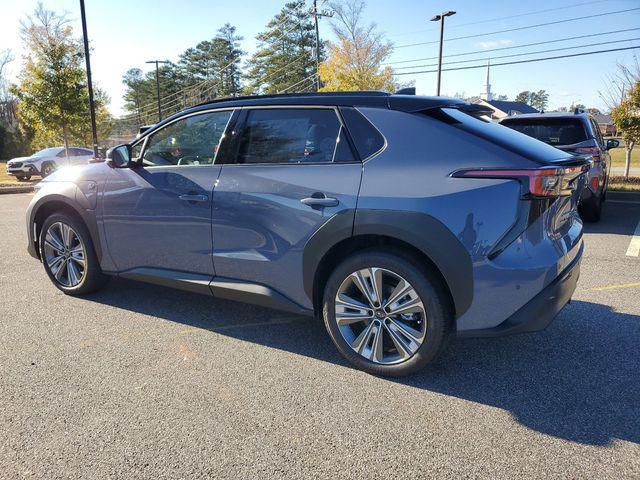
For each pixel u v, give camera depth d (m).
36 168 19.83
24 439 2.46
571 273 2.93
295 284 3.28
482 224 2.69
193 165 3.68
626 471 2.22
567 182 2.82
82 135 21.84
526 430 2.53
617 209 9.58
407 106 3.04
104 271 4.31
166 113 80.00
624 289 4.74
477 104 3.42
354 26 29.75
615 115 13.68
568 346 3.52
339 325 3.17
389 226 2.85
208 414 2.69
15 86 20.12
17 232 7.90
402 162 2.91
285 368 3.23
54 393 2.89
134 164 3.96
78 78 20.14
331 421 2.63
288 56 60.19
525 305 2.72
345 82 29.81
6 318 4.06
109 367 3.22
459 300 2.77
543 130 7.75
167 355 3.41
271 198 3.27
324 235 3.07
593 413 2.68
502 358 3.35
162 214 3.78
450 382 3.03
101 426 2.57
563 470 2.23
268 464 2.29
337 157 3.12
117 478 2.19
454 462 2.29
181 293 4.73
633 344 3.54
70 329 3.85
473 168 2.73
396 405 2.78
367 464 2.28
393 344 3.16
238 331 3.83
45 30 19.42
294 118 3.32
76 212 4.41
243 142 3.48
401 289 2.94
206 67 78.56
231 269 3.54
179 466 2.27
